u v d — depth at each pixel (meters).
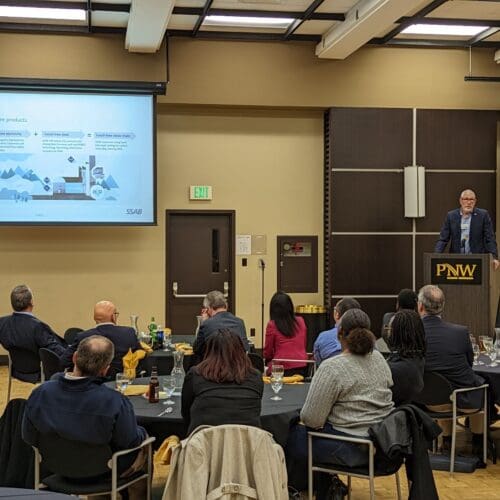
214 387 3.26
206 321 5.23
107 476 3.41
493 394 5.09
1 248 9.15
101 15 8.32
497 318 7.71
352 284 9.58
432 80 9.66
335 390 3.55
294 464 3.88
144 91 8.90
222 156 9.66
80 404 3.20
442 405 4.82
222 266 9.74
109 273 9.38
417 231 9.68
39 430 3.22
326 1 7.82
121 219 9.00
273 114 9.74
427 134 9.67
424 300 4.87
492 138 9.79
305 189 9.82
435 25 8.66
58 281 9.26
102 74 8.95
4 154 8.74
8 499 2.30
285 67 9.38
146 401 4.04
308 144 9.82
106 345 3.31
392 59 9.58
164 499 2.84
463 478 4.79
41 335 5.95
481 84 9.73
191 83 9.20
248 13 8.26
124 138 8.95
